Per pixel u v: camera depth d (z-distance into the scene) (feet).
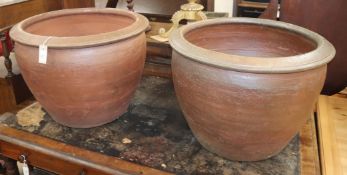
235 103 1.77
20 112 2.79
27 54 2.17
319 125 2.86
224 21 2.53
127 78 2.39
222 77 1.74
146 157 2.21
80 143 2.36
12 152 2.55
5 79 4.18
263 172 2.08
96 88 2.25
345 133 2.76
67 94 2.23
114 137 2.43
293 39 2.37
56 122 2.62
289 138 2.07
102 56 2.16
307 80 1.77
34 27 2.62
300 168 2.12
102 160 2.18
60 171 2.39
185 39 2.10
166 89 3.18
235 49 2.64
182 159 2.19
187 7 3.28
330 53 1.88
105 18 2.89
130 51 2.31
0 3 5.45
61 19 2.84
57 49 2.07
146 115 2.72
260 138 1.92
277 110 1.78
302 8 3.17
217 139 2.03
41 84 2.23
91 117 2.44
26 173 2.58
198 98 1.89
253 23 2.52
